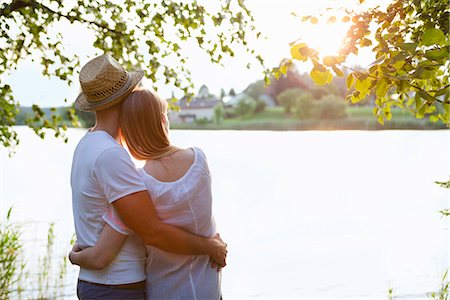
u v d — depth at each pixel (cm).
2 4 464
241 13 489
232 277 761
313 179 1997
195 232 237
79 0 491
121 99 240
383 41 262
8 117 508
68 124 523
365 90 257
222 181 1947
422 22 285
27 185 1669
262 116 6631
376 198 1517
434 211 1280
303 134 5453
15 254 537
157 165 236
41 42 498
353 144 3741
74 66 511
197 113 6581
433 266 777
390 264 797
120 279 234
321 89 6400
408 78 240
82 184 233
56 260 702
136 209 226
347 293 659
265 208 1384
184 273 237
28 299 530
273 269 792
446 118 287
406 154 2883
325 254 884
